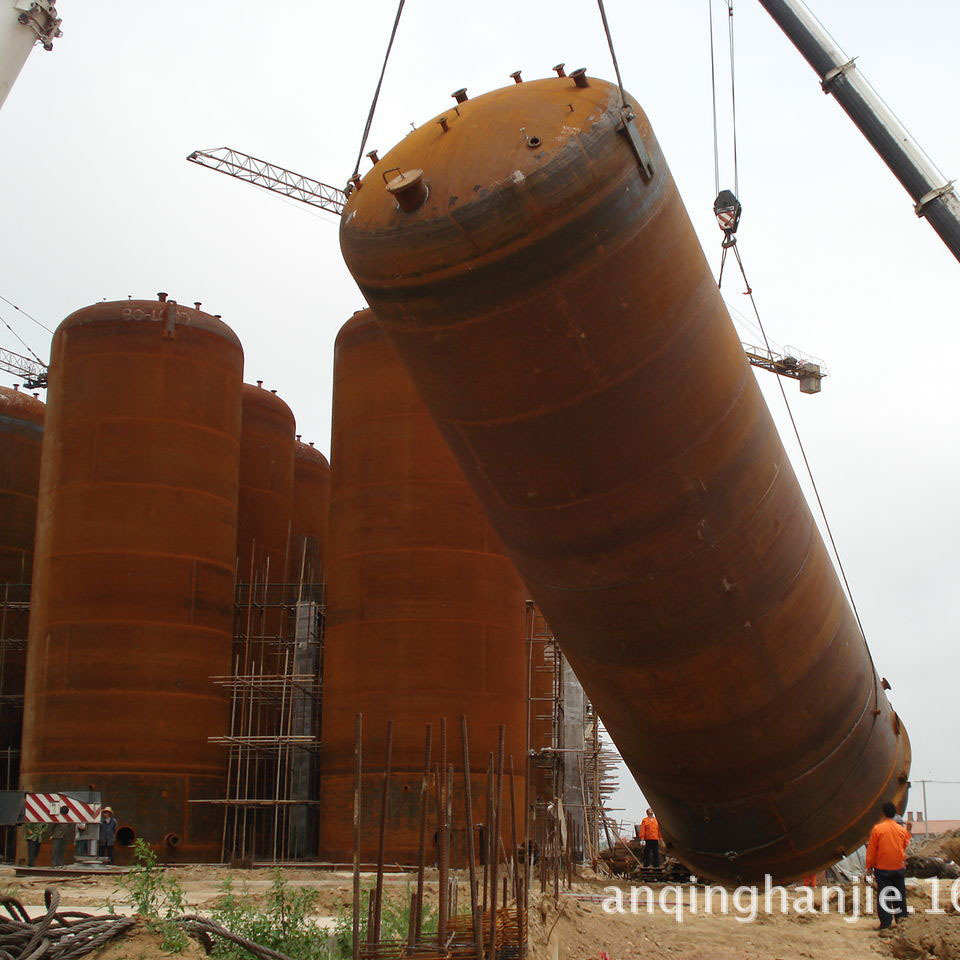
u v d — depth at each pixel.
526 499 13.04
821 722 15.79
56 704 31.05
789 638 14.71
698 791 16.06
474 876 9.10
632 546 13.11
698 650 14.09
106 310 33.59
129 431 32.56
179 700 31.70
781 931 15.45
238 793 32.22
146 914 9.62
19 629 40.94
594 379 11.89
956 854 26.44
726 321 13.27
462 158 11.82
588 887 23.31
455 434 12.92
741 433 13.25
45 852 29.92
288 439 44.19
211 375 34.09
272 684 33.53
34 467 42.91
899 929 14.48
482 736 29.72
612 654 14.48
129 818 30.41
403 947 9.35
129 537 31.92
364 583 30.91
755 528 13.70
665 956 13.23
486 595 30.84
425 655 29.94
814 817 16.44
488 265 11.42
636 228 11.63
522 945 9.77
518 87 12.78
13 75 19.77
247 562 41.19
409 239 11.75
